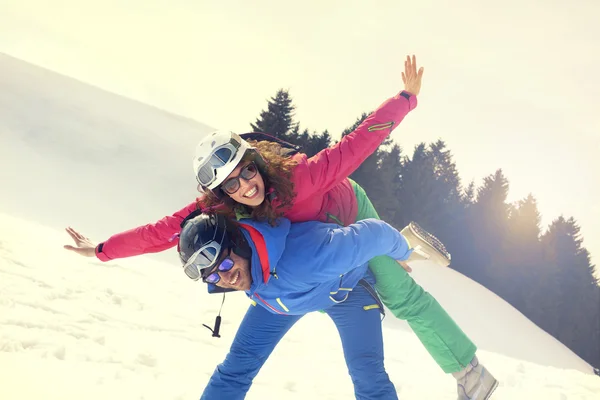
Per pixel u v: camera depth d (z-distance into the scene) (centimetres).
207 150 275
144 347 455
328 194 326
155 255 1370
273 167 287
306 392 435
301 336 668
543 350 2350
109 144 3023
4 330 397
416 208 4316
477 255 4769
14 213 1527
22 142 2556
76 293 571
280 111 3847
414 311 338
